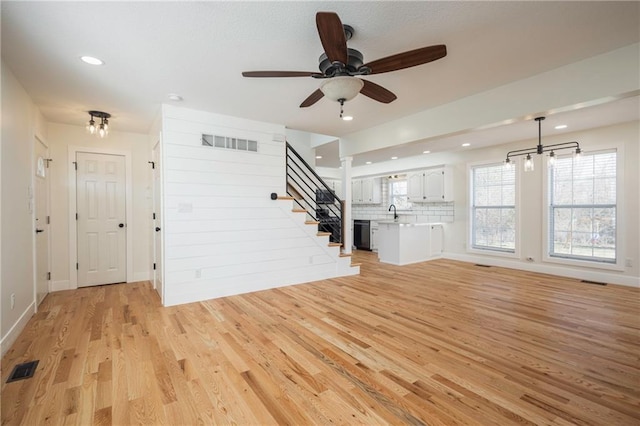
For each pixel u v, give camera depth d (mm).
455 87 3199
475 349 2508
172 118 3658
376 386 2004
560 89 2779
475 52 2500
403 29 2174
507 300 3803
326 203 5906
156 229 4176
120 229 4703
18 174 2852
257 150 4312
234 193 4109
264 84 3062
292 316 3273
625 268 4461
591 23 2119
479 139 5379
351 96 2293
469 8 1948
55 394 1907
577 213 4996
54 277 4246
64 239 4305
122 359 2346
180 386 1999
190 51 2434
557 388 1975
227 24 2082
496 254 5988
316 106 3746
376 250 8297
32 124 3322
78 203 4414
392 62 2047
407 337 2740
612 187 4609
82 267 4441
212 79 2947
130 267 4746
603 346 2551
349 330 2896
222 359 2352
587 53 2537
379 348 2531
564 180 5117
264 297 3969
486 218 6250
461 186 6574
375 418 1703
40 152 3738
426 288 4383
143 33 2164
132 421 1679
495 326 2979
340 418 1705
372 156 6613
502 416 1713
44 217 3896
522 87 3018
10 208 2631
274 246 4445
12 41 2225
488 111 3285
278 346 2568
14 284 2705
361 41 2328
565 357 2371
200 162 3852
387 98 2688
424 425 1644
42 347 2535
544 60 2645
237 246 4129
